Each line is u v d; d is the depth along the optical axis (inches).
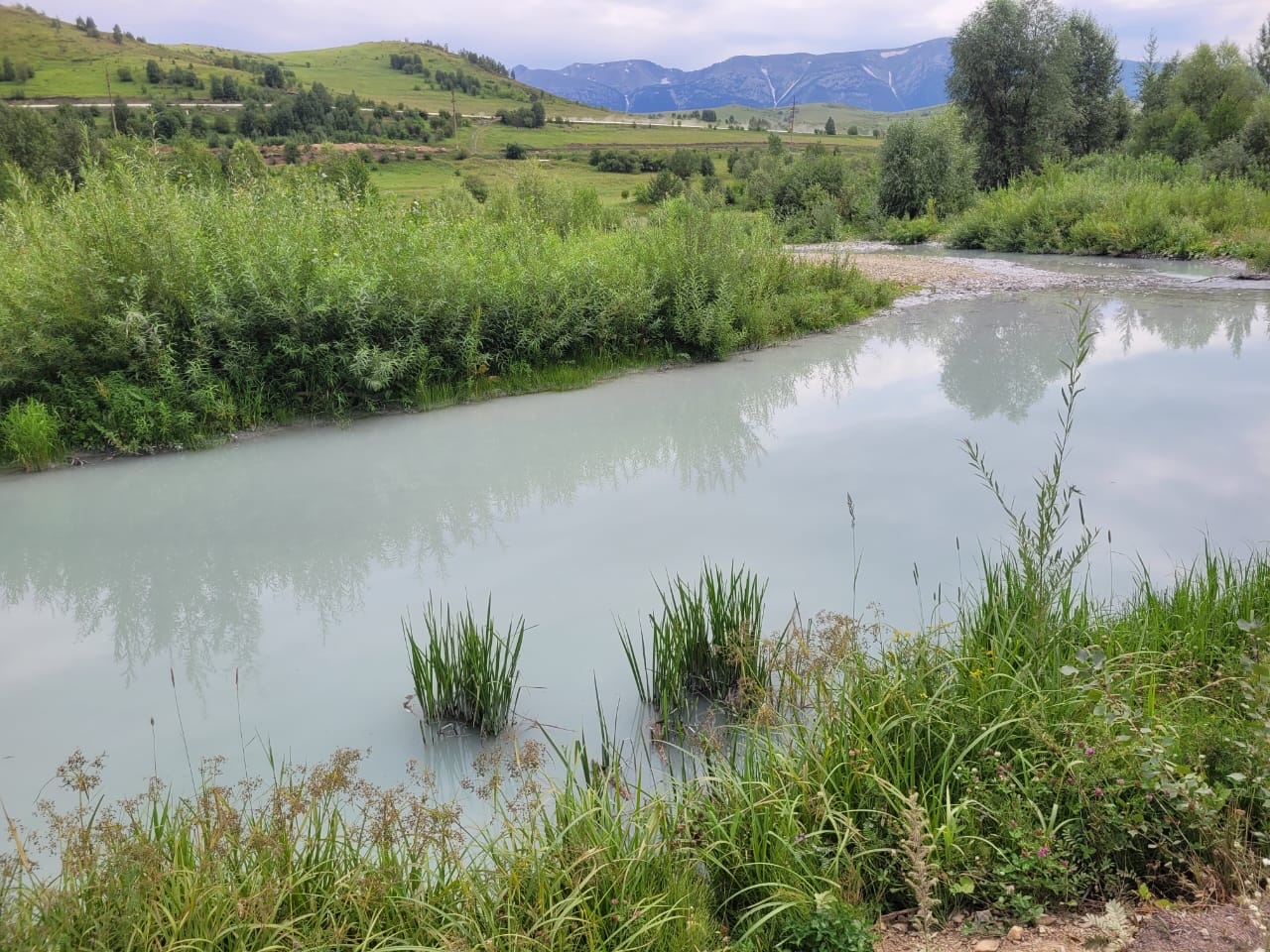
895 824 108.2
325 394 356.8
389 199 492.7
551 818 124.7
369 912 95.3
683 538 232.7
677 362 453.7
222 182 436.1
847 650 145.8
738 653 149.0
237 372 340.8
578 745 127.0
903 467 283.6
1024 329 508.1
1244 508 234.7
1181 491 248.7
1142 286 658.8
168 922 90.0
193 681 171.6
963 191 1202.0
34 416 304.5
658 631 156.6
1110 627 160.6
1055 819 106.9
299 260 360.5
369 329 367.9
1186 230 834.2
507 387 398.3
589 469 295.4
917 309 590.9
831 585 199.0
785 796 110.6
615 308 441.4
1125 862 103.0
